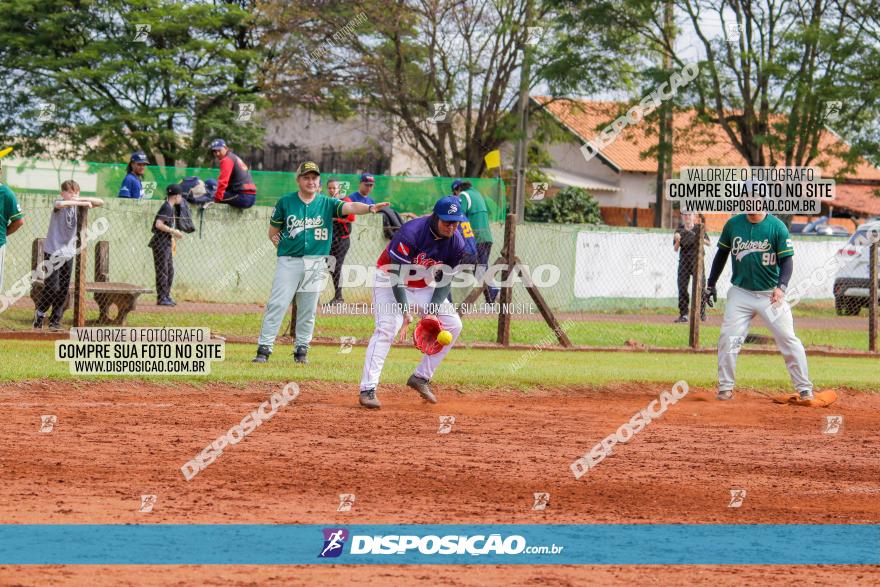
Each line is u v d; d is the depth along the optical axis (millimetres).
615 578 6141
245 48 44406
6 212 13484
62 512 7270
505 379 13680
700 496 8336
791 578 6219
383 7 39781
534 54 36750
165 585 5758
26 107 42125
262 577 5965
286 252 14414
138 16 40531
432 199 26266
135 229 21734
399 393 12914
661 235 26938
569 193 45250
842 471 9445
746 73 34750
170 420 10719
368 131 46125
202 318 19250
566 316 24109
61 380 12406
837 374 16156
